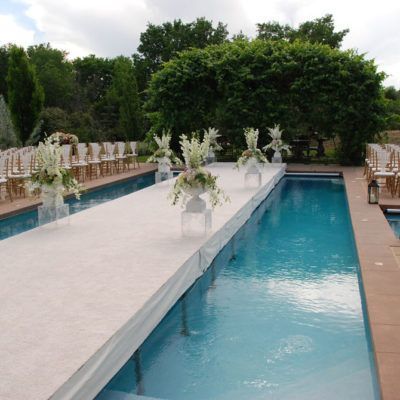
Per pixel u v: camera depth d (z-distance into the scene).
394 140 20.44
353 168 15.41
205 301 4.46
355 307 4.27
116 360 3.01
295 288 4.79
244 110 16.41
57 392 2.34
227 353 3.45
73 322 3.16
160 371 3.19
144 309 3.48
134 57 36.78
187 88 17.36
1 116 19.58
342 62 16.09
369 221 7.06
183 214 5.60
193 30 35.12
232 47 17.28
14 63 21.09
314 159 18.12
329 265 5.57
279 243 6.64
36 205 8.96
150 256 4.76
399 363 2.84
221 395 2.89
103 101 33.31
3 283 4.00
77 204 9.87
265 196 10.33
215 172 12.91
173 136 17.81
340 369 3.19
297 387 2.97
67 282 4.00
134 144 15.74
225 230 6.29
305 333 3.75
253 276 5.20
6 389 2.35
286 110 16.52
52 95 37.38
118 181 12.98
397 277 4.47
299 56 16.45
